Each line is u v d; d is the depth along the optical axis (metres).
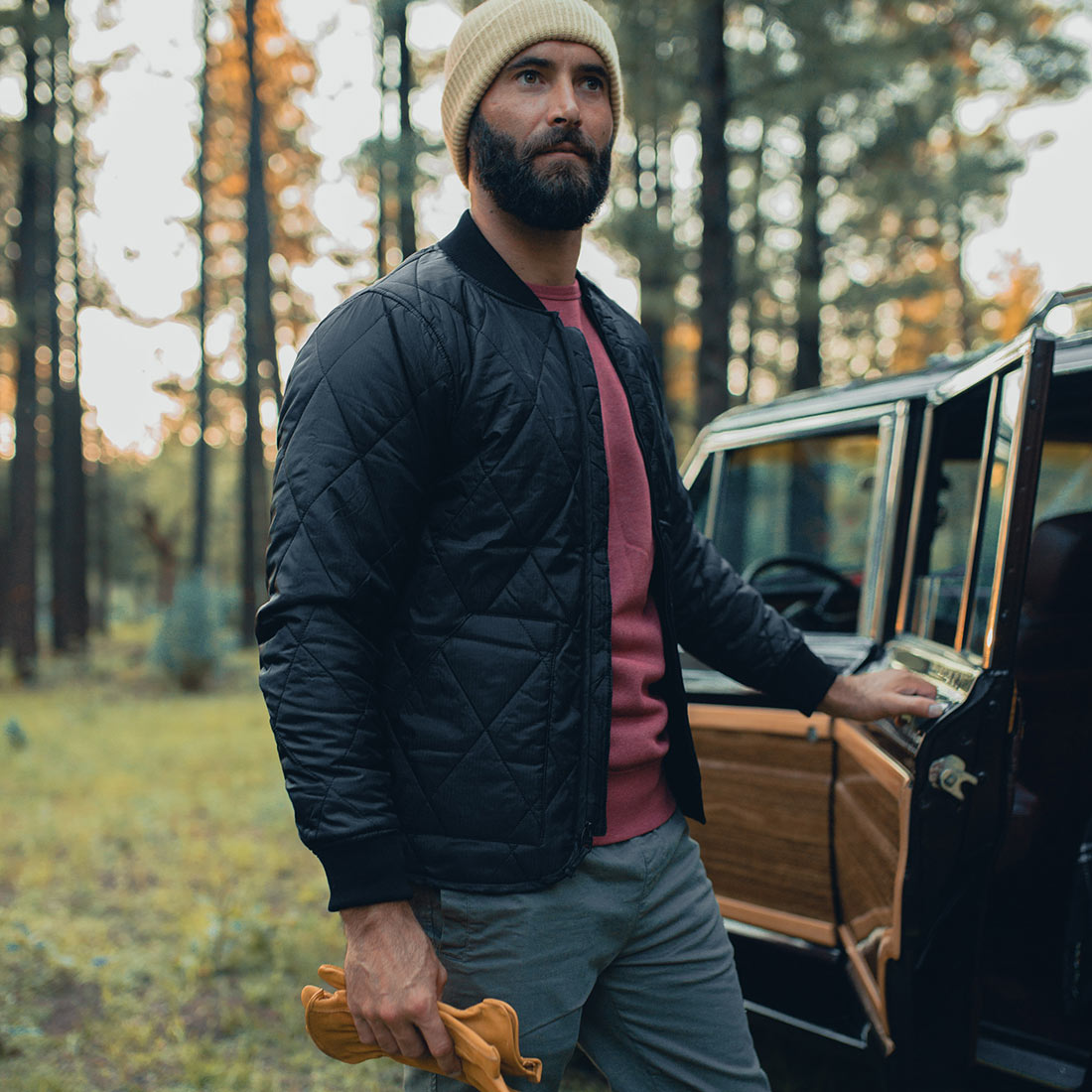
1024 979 2.25
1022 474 1.62
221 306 21.89
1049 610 2.42
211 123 19.44
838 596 2.63
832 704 1.68
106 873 4.74
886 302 13.64
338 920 3.92
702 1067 1.39
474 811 1.20
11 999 3.22
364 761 1.13
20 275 14.77
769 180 15.60
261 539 18.11
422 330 1.20
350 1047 1.22
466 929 1.21
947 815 1.66
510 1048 1.11
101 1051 2.91
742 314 16.53
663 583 1.41
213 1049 2.91
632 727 1.34
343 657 1.13
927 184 12.59
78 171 19.91
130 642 22.75
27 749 8.51
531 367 1.25
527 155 1.27
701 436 3.15
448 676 1.20
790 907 2.42
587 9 1.31
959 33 10.98
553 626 1.22
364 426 1.16
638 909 1.33
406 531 1.19
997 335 19.02
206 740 8.81
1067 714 2.43
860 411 2.57
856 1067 2.67
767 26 8.89
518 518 1.21
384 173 10.15
